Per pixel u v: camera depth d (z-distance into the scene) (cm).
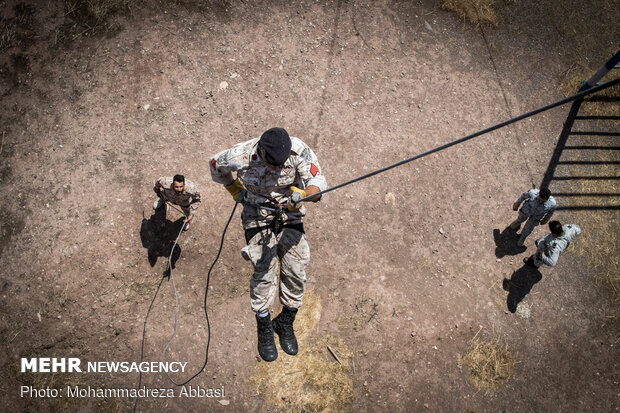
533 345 752
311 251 749
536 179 847
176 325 707
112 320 696
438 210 797
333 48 861
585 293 791
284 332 440
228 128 789
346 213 773
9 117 759
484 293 769
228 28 842
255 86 815
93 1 823
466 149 841
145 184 745
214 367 698
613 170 872
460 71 891
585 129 892
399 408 702
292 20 866
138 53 805
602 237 827
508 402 721
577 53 954
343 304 734
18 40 797
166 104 784
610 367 756
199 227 741
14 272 692
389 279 753
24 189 725
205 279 727
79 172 738
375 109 835
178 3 843
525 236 762
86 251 705
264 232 417
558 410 725
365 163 802
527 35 947
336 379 703
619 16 1005
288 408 689
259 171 399
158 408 677
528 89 905
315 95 825
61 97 773
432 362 726
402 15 909
